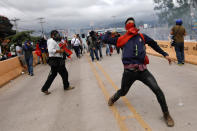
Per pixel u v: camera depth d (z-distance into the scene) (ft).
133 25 10.00
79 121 11.53
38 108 14.51
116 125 10.51
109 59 37.24
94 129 10.39
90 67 30.04
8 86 23.57
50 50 15.89
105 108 12.91
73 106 14.01
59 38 16.30
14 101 17.06
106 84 18.98
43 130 10.99
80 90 17.83
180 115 10.86
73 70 28.81
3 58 44.50
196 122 9.91
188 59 26.25
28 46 28.30
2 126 12.19
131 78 10.23
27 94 18.80
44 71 32.17
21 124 12.14
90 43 35.91
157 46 10.10
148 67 25.45
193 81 17.17
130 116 11.35
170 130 9.40
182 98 13.35
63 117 12.36
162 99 9.66
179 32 23.70
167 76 19.81
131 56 9.75
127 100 13.92
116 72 24.16
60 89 18.94
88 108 13.29
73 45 44.93
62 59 17.03
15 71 29.71
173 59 29.07
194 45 28.17
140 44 9.76
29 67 29.09
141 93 15.07
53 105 14.73
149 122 10.39
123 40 10.03
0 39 123.24
